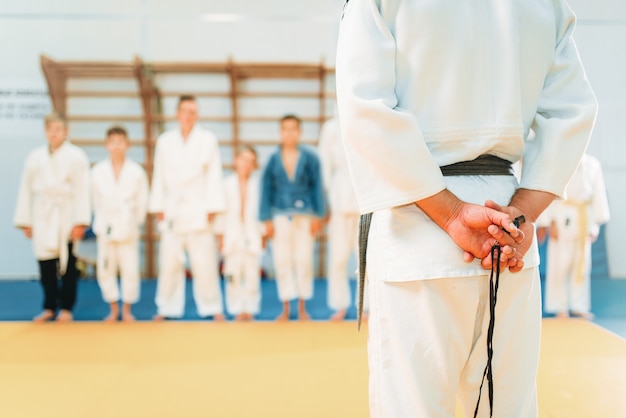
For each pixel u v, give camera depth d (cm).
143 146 522
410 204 77
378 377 78
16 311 368
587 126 80
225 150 525
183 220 333
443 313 75
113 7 496
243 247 338
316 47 502
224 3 499
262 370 229
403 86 78
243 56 501
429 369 75
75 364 239
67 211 338
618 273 471
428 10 75
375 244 80
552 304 340
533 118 83
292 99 525
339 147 335
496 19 77
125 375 222
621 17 453
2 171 484
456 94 76
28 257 489
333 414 178
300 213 330
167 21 498
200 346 271
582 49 456
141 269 525
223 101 523
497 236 68
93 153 517
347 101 75
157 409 184
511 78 76
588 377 216
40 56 473
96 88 513
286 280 336
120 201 335
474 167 78
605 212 337
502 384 79
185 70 511
